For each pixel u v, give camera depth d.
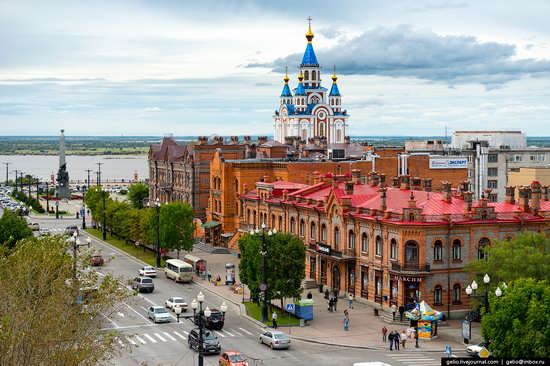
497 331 58.50
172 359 69.56
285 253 86.81
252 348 74.50
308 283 105.31
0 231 107.00
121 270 117.94
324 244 100.88
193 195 159.38
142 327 82.31
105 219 159.12
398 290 87.62
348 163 143.75
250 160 153.62
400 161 149.50
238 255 132.88
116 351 63.94
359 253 96.12
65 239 77.06
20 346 44.28
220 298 98.69
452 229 87.56
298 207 111.50
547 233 92.50
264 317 85.88
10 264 55.31
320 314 90.00
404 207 87.62
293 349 74.50
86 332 54.03
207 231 148.88
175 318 86.56
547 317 56.34
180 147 179.62
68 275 56.03
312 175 134.75
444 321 85.81
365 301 95.00
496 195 172.75
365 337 79.31
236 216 143.00
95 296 54.16
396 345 74.75
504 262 77.00
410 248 87.06
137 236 139.00
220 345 74.06
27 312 46.25
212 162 150.62
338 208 100.31
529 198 97.88
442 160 151.62
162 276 114.38
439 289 87.50
